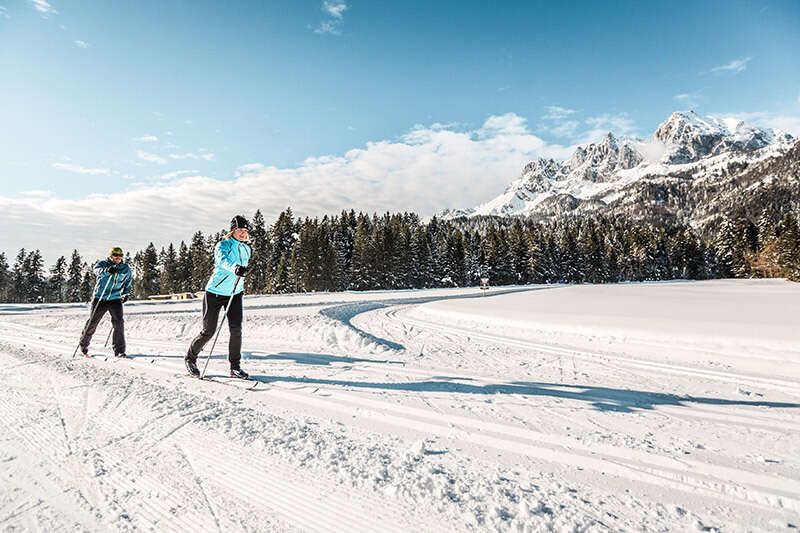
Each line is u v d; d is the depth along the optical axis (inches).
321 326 354.9
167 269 2501.2
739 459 107.7
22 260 2652.6
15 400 154.2
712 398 169.2
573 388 181.9
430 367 223.0
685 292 869.2
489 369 221.8
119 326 260.7
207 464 103.0
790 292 802.2
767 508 83.9
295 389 174.2
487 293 1327.5
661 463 105.1
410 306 762.2
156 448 111.9
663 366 233.6
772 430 130.2
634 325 349.4
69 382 180.7
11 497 88.5
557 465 104.0
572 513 81.4
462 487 91.7
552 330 378.0
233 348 195.2
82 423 130.6
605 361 248.7
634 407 154.4
